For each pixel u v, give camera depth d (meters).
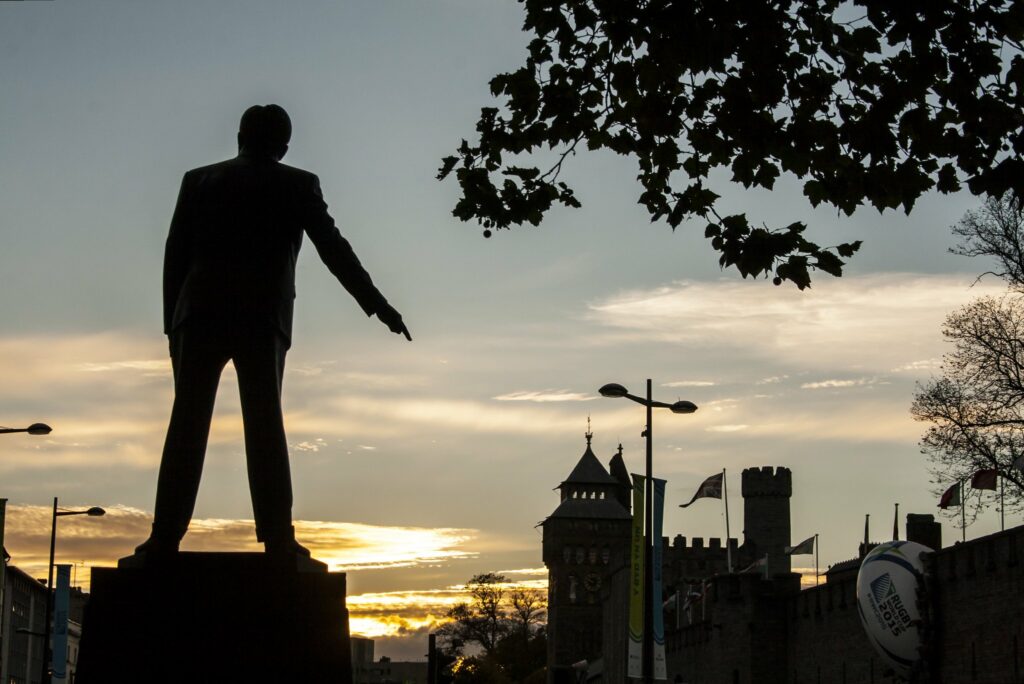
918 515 62.22
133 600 15.16
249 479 15.98
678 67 18.95
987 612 45.94
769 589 69.69
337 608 15.39
